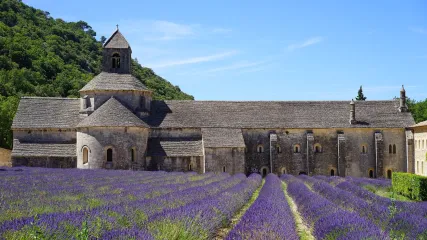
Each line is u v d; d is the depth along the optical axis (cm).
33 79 10200
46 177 3856
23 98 6600
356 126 6569
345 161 6512
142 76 13875
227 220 2128
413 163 6494
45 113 6425
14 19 13125
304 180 5072
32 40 12081
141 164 5947
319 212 2084
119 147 5775
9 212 1731
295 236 1489
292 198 3453
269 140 6519
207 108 6756
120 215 1677
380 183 4447
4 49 10806
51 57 11694
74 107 6544
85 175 4269
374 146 6581
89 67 13462
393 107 6912
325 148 6581
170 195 2580
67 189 2856
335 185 4309
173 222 1522
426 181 3366
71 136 6259
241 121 6569
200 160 6125
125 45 6706
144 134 6041
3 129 7769
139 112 6350
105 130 5762
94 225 1419
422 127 6131
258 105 6900
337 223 1673
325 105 6950
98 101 6303
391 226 1748
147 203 2111
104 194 2634
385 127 6581
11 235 1211
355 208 2319
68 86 10862
